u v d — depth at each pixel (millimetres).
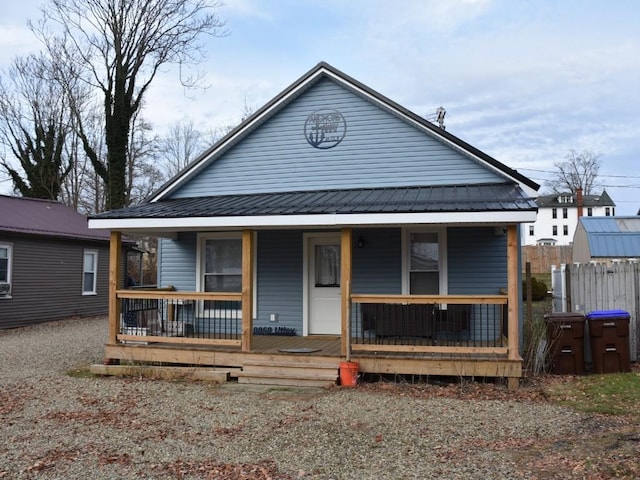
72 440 6254
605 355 9438
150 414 7359
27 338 15500
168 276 12938
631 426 6348
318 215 9109
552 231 64125
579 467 5012
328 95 12062
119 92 25797
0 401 8141
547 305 20391
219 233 12602
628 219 23906
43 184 32375
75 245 21109
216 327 12438
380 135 11695
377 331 10086
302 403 7820
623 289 10812
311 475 5137
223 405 7785
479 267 10883
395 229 11305
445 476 5016
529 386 8633
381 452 5738
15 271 18203
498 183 11000
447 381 9188
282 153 12289
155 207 11297
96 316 22094
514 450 5652
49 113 33719
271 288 12234
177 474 5203
